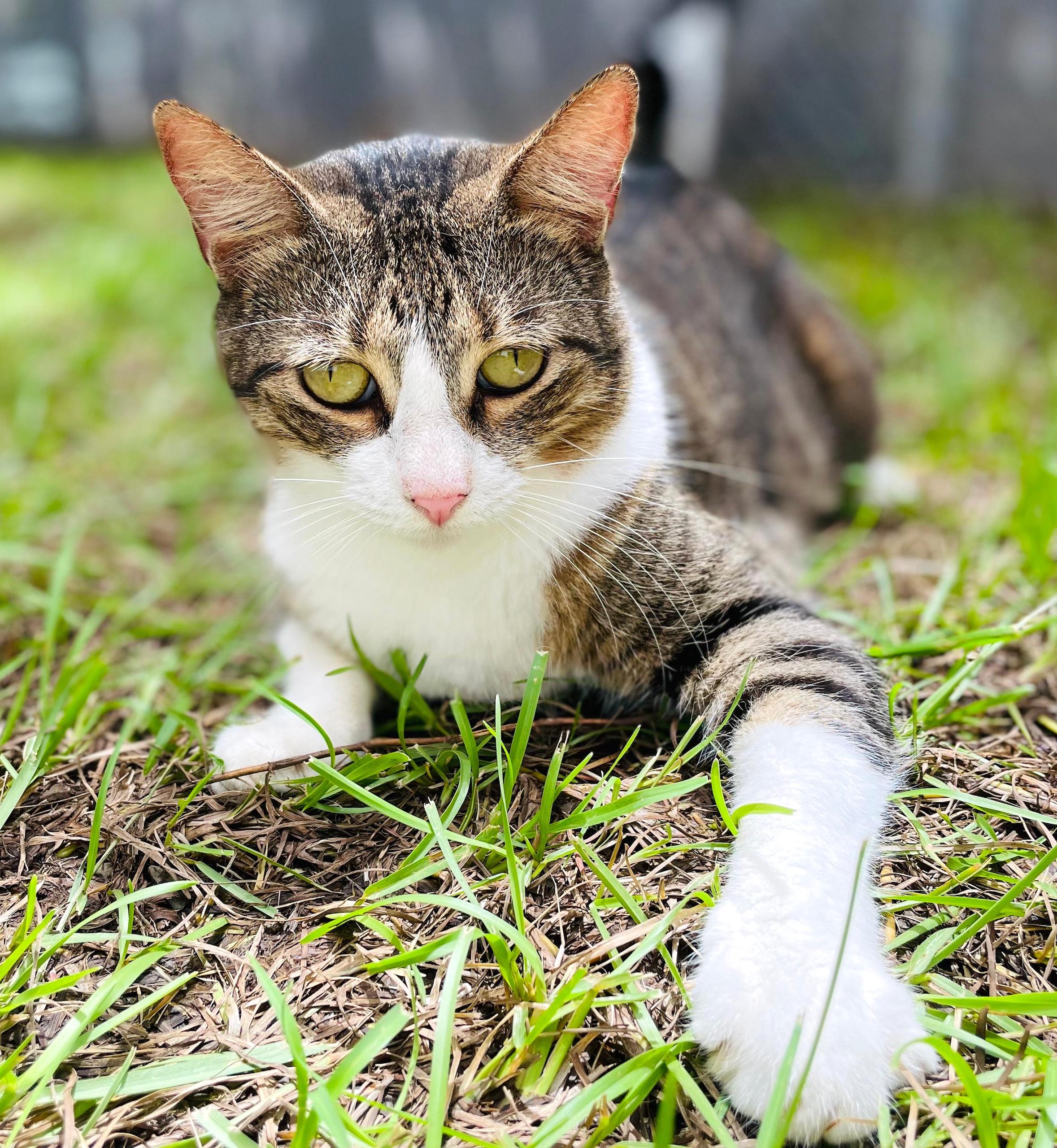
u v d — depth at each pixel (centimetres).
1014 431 45
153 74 132
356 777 25
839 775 23
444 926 22
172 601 39
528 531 27
